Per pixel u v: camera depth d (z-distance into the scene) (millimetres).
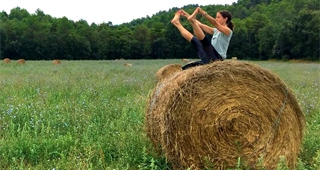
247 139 4641
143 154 4781
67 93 10281
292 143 4766
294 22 67812
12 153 4973
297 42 67375
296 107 4770
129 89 11984
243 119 4637
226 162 4613
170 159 4672
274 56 73188
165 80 5281
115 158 5062
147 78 16297
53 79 14203
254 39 81312
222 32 5879
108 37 85312
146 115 5398
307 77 18453
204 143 4594
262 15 83688
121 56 84438
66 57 79375
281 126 4711
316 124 6344
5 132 5797
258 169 4598
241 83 4648
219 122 4594
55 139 5391
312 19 65250
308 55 66375
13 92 10070
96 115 7066
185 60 44500
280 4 91188
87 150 4883
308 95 10117
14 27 79062
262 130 4668
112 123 6211
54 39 78625
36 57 76500
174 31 82750
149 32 86062
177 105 4566
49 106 7902
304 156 5039
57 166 4457
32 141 5262
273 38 72750
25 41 75438
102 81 14070
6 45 73250
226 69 4633
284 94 4727
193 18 5699
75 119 6664
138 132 5770
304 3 87000
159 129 4840
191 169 4602
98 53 83688
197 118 4582
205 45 5730
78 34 82562
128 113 7254
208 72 4621
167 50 83062
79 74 18734
